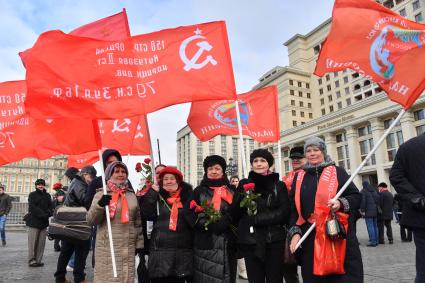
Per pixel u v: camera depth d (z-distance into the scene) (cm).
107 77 431
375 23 394
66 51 422
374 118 4481
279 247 369
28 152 632
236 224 408
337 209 319
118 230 395
